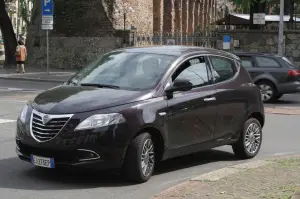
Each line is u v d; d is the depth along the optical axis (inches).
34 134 270.7
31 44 1435.8
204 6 2802.7
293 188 248.8
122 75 308.8
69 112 264.5
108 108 268.4
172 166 332.8
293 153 386.3
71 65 1375.5
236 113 346.3
